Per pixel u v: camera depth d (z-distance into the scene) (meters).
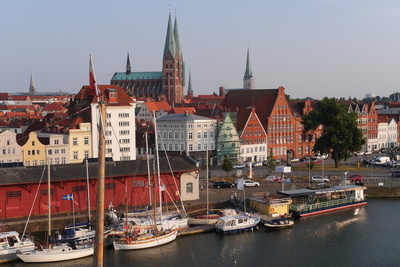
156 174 97.94
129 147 145.50
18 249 71.12
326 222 93.31
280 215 94.06
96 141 133.12
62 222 85.19
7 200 85.62
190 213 95.50
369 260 73.50
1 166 90.56
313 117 158.25
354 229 88.56
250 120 169.38
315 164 160.75
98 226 34.38
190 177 102.56
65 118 142.50
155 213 80.75
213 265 70.88
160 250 76.19
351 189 106.69
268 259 73.50
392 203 109.81
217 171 145.12
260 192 108.50
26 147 121.81
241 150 166.88
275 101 178.12
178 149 157.62
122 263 70.56
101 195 34.25
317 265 71.62
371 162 159.38
